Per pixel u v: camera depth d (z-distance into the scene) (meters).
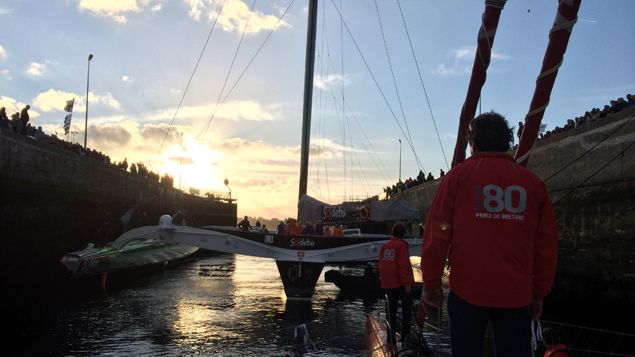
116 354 10.78
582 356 10.62
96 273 20.50
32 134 22.72
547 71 3.23
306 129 32.41
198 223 56.72
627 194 14.16
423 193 33.88
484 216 2.40
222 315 15.65
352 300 20.20
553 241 2.45
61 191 22.30
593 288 15.27
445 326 11.99
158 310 16.22
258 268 35.56
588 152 16.11
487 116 2.66
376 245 18.84
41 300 17.27
